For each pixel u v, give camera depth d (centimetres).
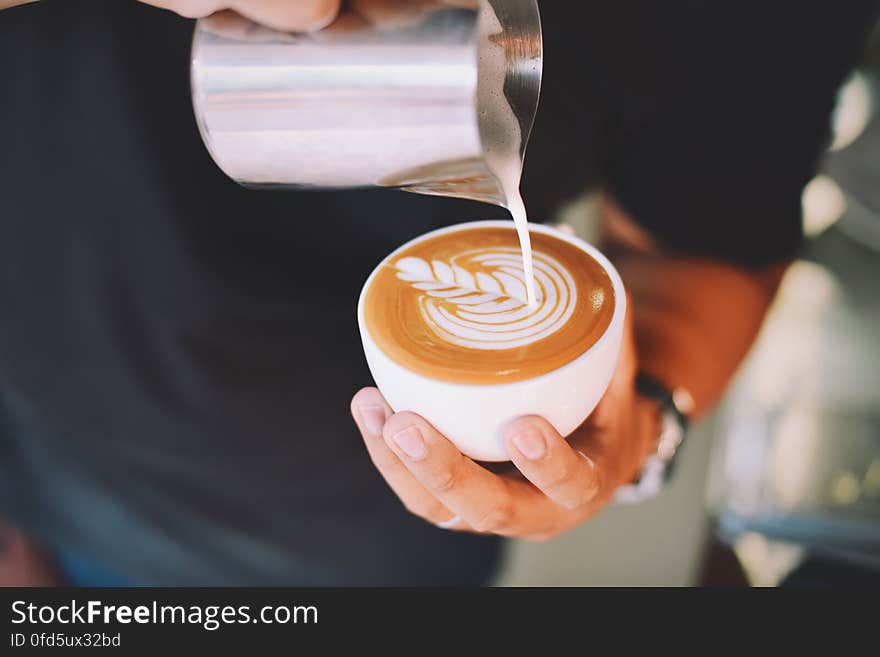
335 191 111
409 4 66
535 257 94
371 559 138
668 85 121
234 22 68
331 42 66
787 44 118
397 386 81
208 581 140
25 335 116
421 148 68
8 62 101
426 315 86
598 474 85
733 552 156
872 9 123
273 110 69
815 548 148
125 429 123
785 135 124
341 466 128
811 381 167
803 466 159
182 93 103
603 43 118
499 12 75
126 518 133
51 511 137
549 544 162
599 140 128
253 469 126
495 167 75
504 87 79
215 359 117
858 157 161
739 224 128
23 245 110
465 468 80
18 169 106
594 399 85
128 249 110
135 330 115
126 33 99
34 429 127
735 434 165
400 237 116
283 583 140
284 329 118
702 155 125
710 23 117
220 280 112
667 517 156
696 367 115
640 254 133
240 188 109
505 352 81
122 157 105
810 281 173
